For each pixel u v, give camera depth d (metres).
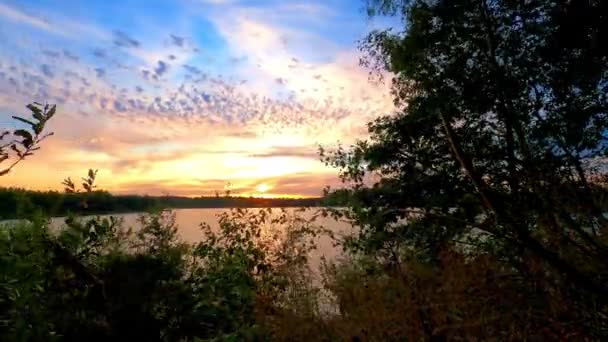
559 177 6.39
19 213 2.31
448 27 8.16
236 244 6.79
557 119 6.92
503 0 7.55
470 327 5.78
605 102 6.88
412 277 6.66
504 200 6.69
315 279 7.62
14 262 2.09
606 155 6.78
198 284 3.72
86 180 2.80
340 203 9.22
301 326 6.86
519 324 5.36
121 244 3.54
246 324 3.96
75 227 2.77
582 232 5.69
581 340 5.09
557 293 5.35
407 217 8.70
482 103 7.92
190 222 6.11
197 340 3.22
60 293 2.78
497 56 7.78
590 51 6.53
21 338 2.00
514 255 6.04
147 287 3.16
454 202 8.04
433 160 8.80
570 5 6.50
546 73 7.13
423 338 6.27
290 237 7.89
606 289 4.87
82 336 2.80
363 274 7.46
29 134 1.94
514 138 7.48
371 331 6.71
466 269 5.97
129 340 3.01
